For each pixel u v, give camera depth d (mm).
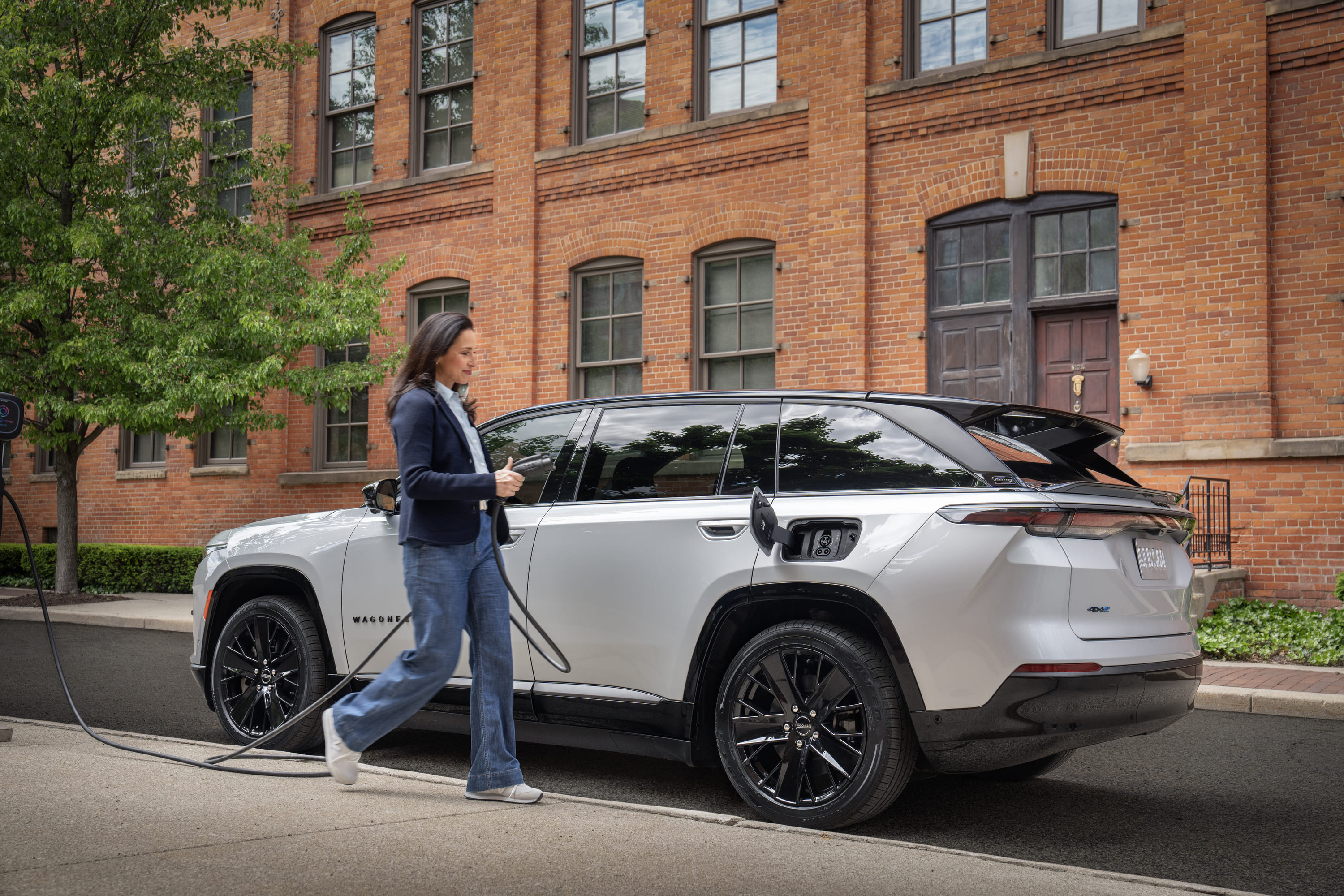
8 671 8898
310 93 17094
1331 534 10031
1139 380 10742
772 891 3119
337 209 16578
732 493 4527
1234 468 10445
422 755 5590
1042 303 11539
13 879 2934
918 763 4238
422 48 16219
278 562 5551
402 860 3271
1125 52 11203
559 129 14828
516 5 15180
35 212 13586
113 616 12820
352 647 5281
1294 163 10445
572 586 4711
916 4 12555
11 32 13891
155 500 18062
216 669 5652
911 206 12281
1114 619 4012
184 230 14359
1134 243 11078
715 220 13500
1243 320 10492
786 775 4180
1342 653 8453
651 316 13922
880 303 12414
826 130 12727
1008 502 3938
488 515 4230
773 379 13141
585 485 4914
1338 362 10164
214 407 13719
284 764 4797
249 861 3186
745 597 4293
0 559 17625
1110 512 4047
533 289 14797
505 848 3445
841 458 4367
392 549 5207
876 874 3311
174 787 4129
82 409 13219
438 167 16016
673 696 4441
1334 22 10312
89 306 14031
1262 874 3783
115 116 13570
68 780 4168
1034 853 4000
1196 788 5051
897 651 3965
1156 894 3201
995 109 11828
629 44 14406
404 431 4004
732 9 13695
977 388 11867
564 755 5750
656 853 3457
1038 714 3834
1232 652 8797
